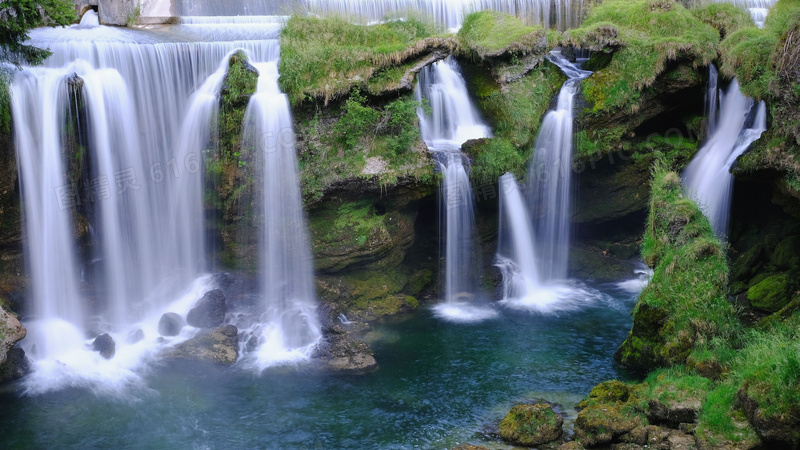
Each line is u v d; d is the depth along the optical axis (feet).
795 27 45.52
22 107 46.14
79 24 61.21
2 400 40.57
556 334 50.98
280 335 49.55
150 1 65.36
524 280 59.26
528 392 42.42
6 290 47.47
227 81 52.16
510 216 58.95
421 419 39.58
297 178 52.47
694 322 40.93
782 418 32.01
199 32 60.70
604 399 39.01
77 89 47.80
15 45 46.19
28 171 46.91
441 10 72.59
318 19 57.93
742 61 53.47
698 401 36.32
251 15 68.69
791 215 51.93
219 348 46.39
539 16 74.59
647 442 35.32
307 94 52.31
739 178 52.75
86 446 36.63
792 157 46.62
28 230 47.57
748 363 36.63
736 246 55.98
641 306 44.24
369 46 55.88
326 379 44.27
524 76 59.36
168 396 41.65
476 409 40.63
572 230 65.21
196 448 36.60
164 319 49.24
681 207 44.32
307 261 53.93
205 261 55.06
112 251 51.01
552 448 36.11
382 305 55.01
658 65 57.93
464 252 57.41
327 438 37.65
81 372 43.83
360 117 52.31
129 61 51.31
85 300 50.14
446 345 49.32
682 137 61.05
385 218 55.06
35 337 46.19
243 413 40.09
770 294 47.29
